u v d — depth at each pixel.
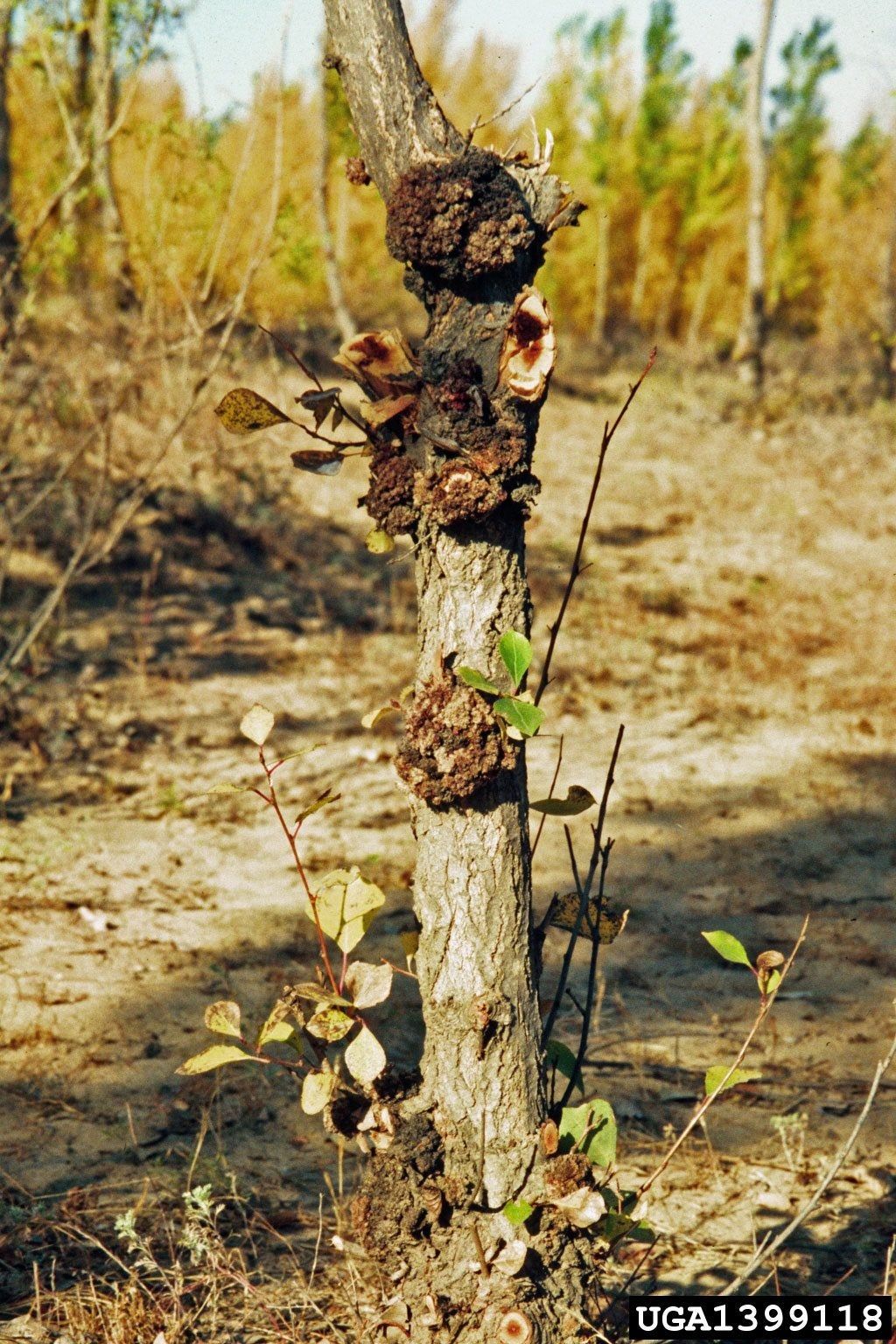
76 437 7.97
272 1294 2.67
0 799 5.48
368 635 7.95
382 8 2.12
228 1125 3.39
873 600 9.20
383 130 2.14
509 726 2.20
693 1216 3.02
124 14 5.21
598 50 25.97
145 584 7.54
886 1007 4.14
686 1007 4.14
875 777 6.32
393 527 2.23
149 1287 2.70
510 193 2.11
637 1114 3.45
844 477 12.66
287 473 9.97
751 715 7.12
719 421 15.23
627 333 25.84
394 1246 2.23
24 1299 2.64
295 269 5.77
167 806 5.59
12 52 5.59
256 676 7.17
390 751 6.32
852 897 5.03
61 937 4.40
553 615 8.55
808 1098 3.58
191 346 5.73
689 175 28.25
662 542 10.39
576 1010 4.10
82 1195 2.99
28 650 6.70
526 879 2.27
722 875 5.22
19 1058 3.65
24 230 5.84
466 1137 2.23
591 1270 2.25
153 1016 3.92
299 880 5.00
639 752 6.58
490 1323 2.14
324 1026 2.20
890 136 23.88
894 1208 3.05
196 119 5.68
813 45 26.17
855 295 21.83
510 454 2.15
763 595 9.26
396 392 2.16
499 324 2.15
